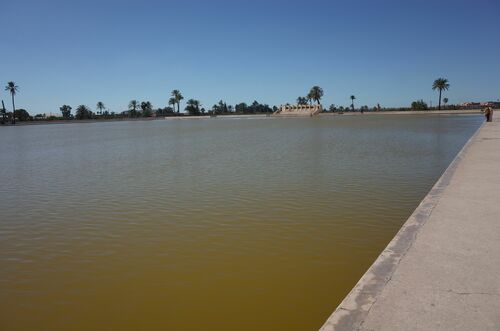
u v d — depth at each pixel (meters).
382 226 8.14
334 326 3.42
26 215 9.84
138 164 18.09
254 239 7.59
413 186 11.65
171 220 8.98
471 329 3.28
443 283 4.09
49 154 24.59
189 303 5.30
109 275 6.26
